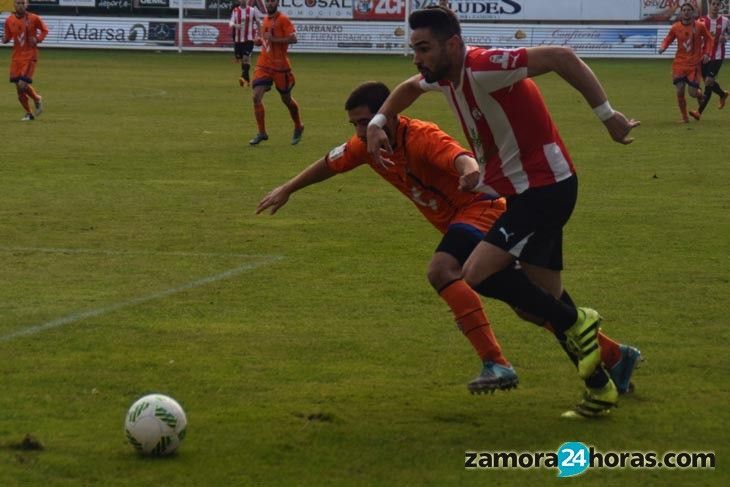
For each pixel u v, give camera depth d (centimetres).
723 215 1612
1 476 653
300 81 4316
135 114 3112
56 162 2125
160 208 1642
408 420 764
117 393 819
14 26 2891
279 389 830
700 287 1171
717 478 666
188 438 723
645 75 4756
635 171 2064
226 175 1989
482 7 6134
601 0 6091
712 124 2920
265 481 652
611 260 1309
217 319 1037
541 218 741
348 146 833
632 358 816
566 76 718
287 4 6053
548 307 750
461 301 759
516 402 806
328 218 1580
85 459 683
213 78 4525
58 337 973
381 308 1080
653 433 741
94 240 1406
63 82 4181
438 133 780
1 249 1348
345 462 684
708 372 879
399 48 6031
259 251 1350
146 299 1109
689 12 2911
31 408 782
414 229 1499
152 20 6088
